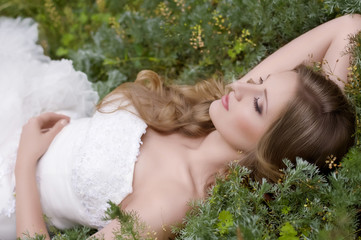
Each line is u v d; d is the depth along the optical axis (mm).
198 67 2529
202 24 2420
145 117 1860
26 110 2070
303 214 1613
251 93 1711
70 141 1900
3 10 3002
